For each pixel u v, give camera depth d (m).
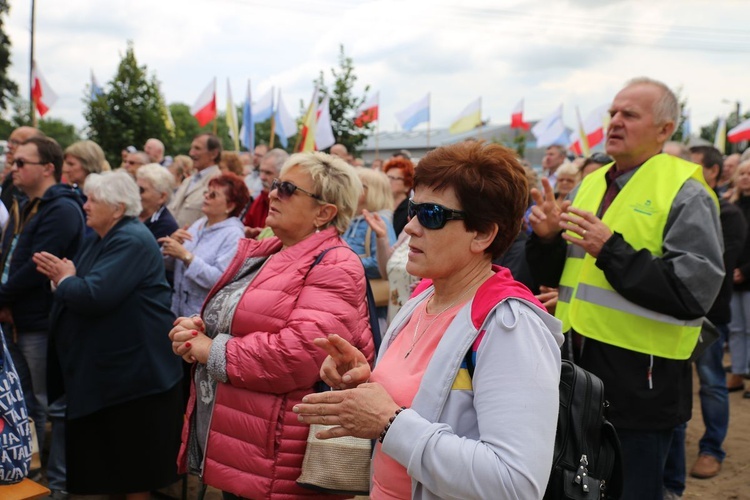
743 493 4.05
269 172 5.59
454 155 1.56
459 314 1.53
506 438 1.35
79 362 3.30
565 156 9.44
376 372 1.69
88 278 3.20
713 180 5.00
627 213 2.69
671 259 2.51
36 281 3.94
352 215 2.78
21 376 4.09
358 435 1.48
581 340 2.71
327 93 11.27
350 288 2.52
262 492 2.44
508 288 1.50
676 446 3.66
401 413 1.46
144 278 3.34
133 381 3.32
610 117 2.82
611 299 2.63
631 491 2.58
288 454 2.45
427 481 1.39
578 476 1.58
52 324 3.39
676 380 2.59
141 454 3.39
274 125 12.50
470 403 1.47
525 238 3.90
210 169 6.05
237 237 4.27
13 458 2.51
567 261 2.88
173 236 4.30
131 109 11.88
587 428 1.63
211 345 2.49
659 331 2.56
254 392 2.48
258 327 2.51
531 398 1.37
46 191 4.03
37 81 11.55
